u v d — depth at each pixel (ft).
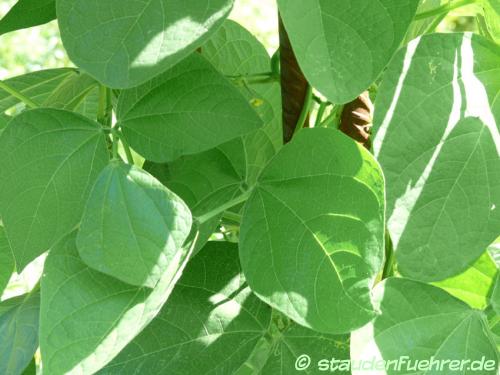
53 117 1.38
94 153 1.40
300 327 1.61
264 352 1.77
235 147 1.78
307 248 1.37
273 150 2.02
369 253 1.32
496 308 1.43
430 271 1.33
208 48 1.96
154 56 1.16
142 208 1.26
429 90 1.36
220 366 1.57
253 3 7.60
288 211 1.41
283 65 1.71
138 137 1.44
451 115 1.36
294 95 1.73
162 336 1.55
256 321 1.60
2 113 2.02
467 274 1.64
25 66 7.73
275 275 1.38
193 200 1.75
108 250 1.24
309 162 1.40
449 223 1.34
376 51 1.16
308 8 1.17
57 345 1.24
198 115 1.43
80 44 1.18
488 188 1.36
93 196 1.27
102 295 1.28
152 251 1.25
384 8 1.18
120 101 1.45
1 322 1.51
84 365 1.24
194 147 1.42
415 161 1.34
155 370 1.54
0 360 1.43
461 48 1.39
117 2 1.19
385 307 1.45
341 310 1.32
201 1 1.18
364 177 1.33
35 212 1.36
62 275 1.28
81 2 1.19
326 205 1.38
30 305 1.52
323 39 1.16
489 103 1.39
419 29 2.00
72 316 1.26
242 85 1.88
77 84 1.84
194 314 1.58
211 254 1.62
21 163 1.35
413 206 1.34
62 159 1.37
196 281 1.60
